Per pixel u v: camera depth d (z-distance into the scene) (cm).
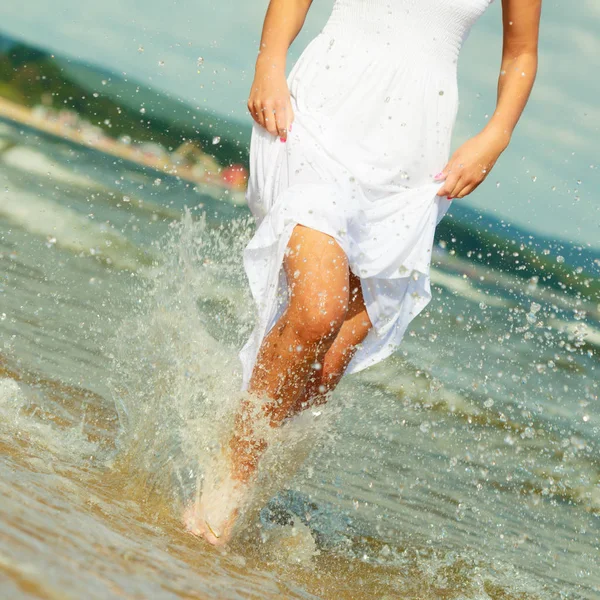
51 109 2844
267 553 395
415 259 480
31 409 471
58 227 1270
